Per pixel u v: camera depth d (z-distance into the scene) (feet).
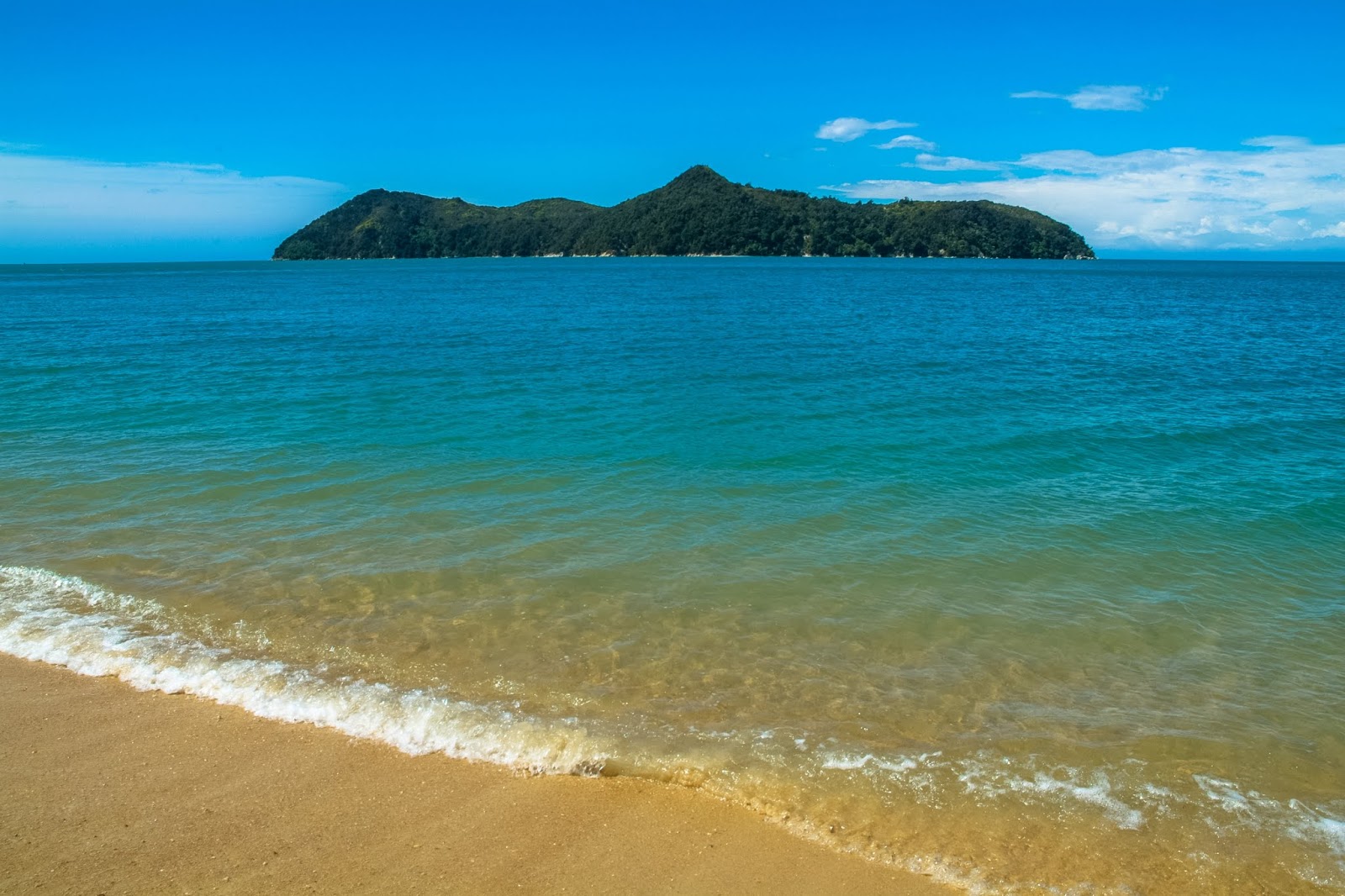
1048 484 45.03
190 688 23.59
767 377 83.61
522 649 26.02
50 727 21.49
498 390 74.49
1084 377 86.02
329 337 123.03
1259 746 21.44
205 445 52.31
